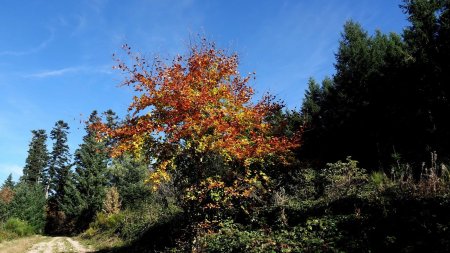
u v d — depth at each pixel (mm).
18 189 51562
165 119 12266
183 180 13422
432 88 15539
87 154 49688
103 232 31531
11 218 41656
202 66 12602
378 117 17766
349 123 19188
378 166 15289
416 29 18750
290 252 8234
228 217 13164
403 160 13336
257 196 14375
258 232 10805
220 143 11859
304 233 9148
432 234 6965
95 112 50875
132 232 23766
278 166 15633
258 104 13359
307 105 28906
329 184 12883
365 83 20000
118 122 13125
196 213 13070
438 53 16016
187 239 13070
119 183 41281
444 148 12945
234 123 12547
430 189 8734
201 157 12586
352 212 9695
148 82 12094
